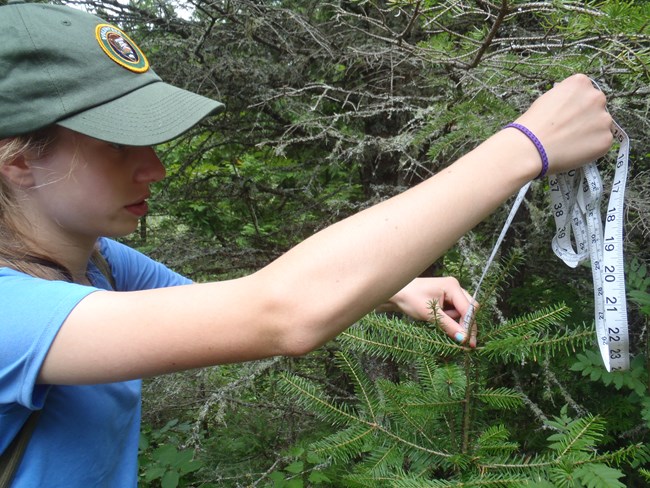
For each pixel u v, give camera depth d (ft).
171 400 7.29
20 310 2.05
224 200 8.49
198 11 7.13
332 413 3.47
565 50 3.62
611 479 2.49
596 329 2.56
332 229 2.07
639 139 4.19
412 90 5.91
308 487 5.70
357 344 3.26
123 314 1.99
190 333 1.95
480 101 3.49
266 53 7.32
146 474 5.96
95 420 2.63
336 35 6.37
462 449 2.99
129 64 2.51
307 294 1.94
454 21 4.83
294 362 8.11
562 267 6.09
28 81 2.24
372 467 3.10
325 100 6.99
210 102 2.61
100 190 2.49
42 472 2.41
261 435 7.25
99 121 2.33
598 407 4.94
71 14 2.45
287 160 8.07
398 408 3.10
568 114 2.19
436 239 2.03
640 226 4.48
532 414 5.15
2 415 2.23
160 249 8.16
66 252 2.71
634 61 2.89
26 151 2.33
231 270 8.51
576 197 2.67
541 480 2.65
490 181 2.09
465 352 2.88
